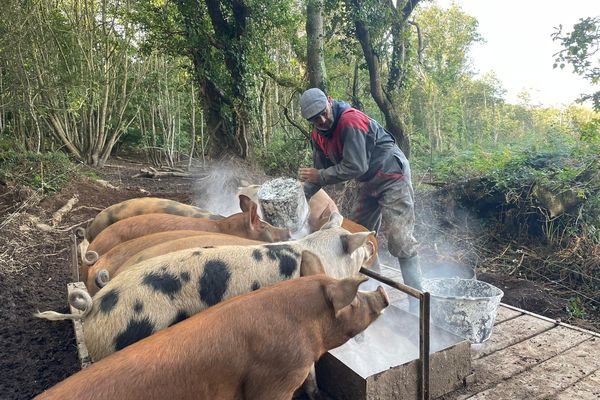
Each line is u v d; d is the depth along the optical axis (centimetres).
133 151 2394
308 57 1047
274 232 345
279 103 1510
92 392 173
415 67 1287
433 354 281
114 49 1655
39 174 1019
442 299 351
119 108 1842
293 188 359
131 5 1519
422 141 1541
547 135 857
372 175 393
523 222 704
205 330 205
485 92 2556
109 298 243
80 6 1581
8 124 1373
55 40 1445
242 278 264
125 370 182
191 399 196
